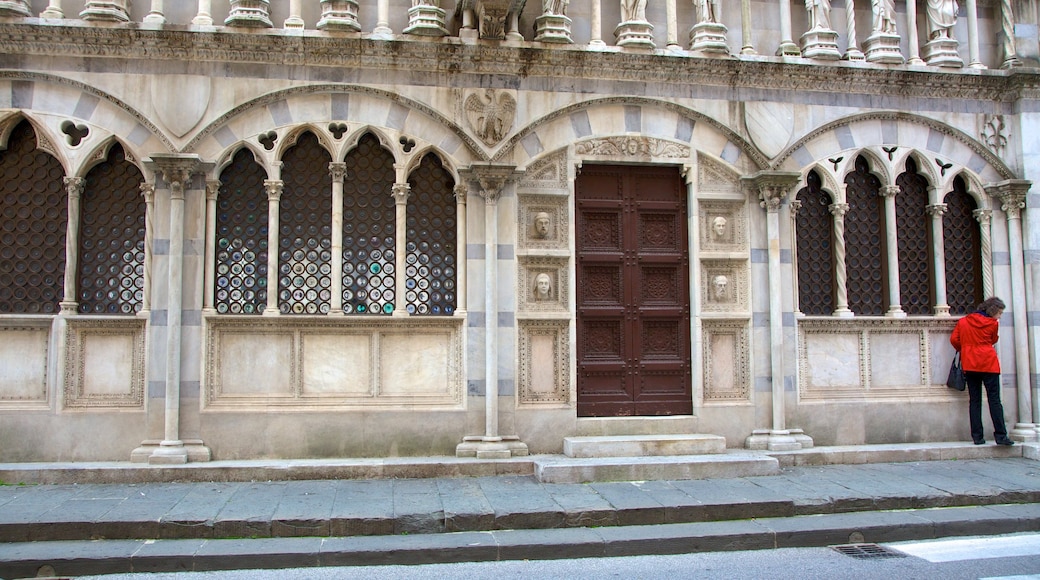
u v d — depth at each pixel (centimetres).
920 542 741
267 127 948
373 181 983
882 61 1076
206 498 795
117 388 917
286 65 950
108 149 935
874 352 1070
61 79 915
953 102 1102
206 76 936
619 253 1023
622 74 1014
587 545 696
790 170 1047
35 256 930
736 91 1044
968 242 1119
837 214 1061
